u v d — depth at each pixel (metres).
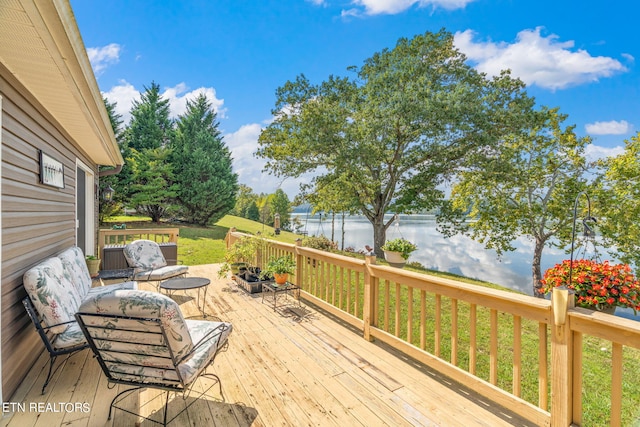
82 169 5.65
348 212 13.04
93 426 1.94
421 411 2.15
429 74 10.77
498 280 10.55
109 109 14.55
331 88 11.62
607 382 2.64
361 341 3.29
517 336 2.05
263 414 2.09
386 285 3.11
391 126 10.41
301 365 2.77
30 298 2.29
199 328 2.40
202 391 2.35
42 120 3.08
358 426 1.99
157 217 17.09
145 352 1.81
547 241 10.62
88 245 6.27
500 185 11.26
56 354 2.32
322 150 10.88
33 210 2.83
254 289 5.02
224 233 16.55
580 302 3.17
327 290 4.11
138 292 1.72
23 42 1.76
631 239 8.77
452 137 10.57
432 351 3.25
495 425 2.02
